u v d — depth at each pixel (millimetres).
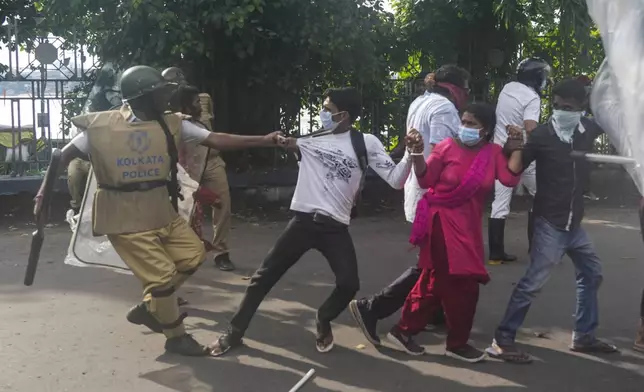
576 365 4703
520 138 4574
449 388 4340
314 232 4676
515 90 7086
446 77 5293
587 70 10945
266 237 8633
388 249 8016
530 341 5133
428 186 4555
